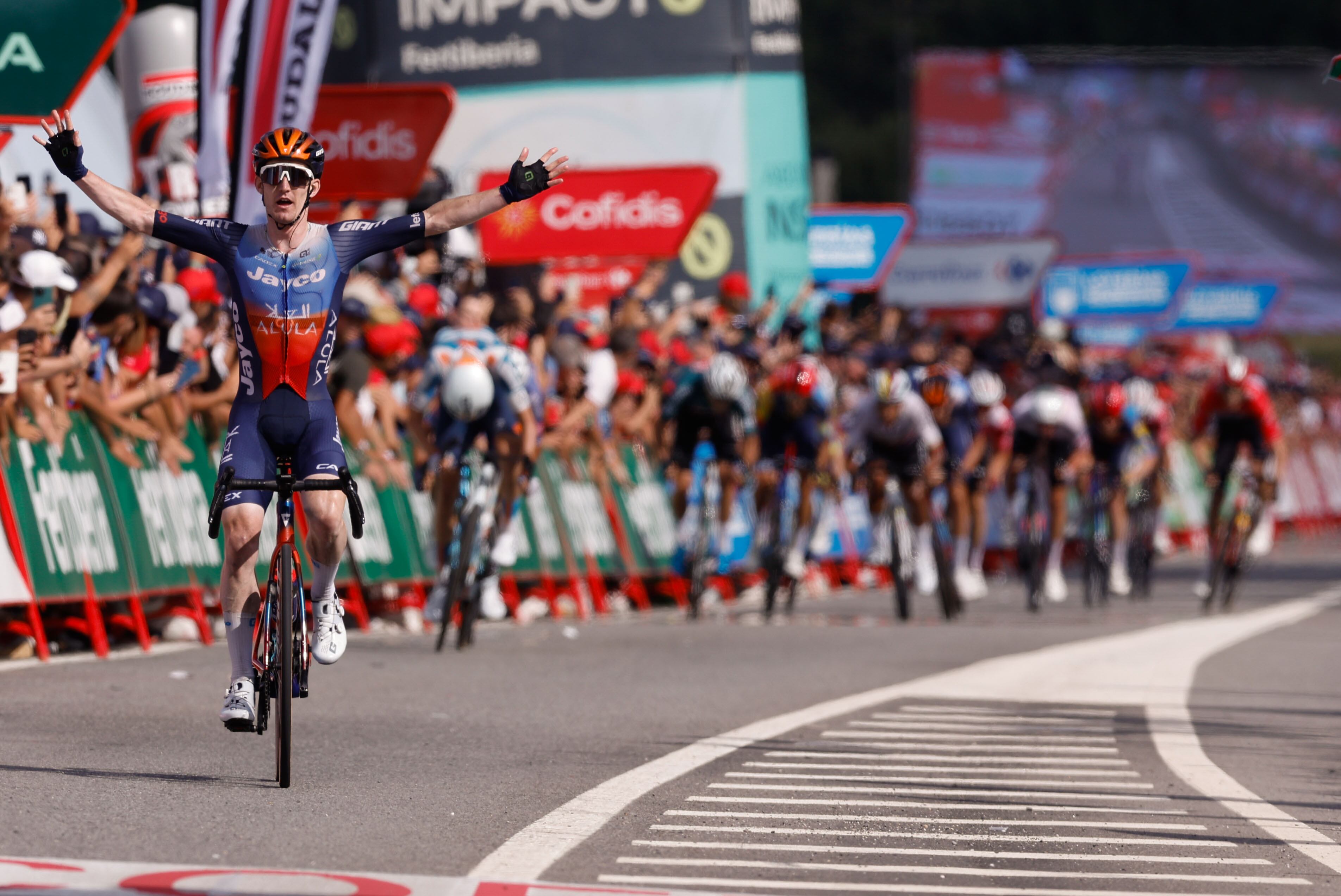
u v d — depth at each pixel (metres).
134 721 20.31
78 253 28.28
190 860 13.38
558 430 39.88
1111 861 14.91
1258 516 44.59
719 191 52.66
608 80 52.31
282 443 17.28
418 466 32.28
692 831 15.52
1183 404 80.56
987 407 51.88
